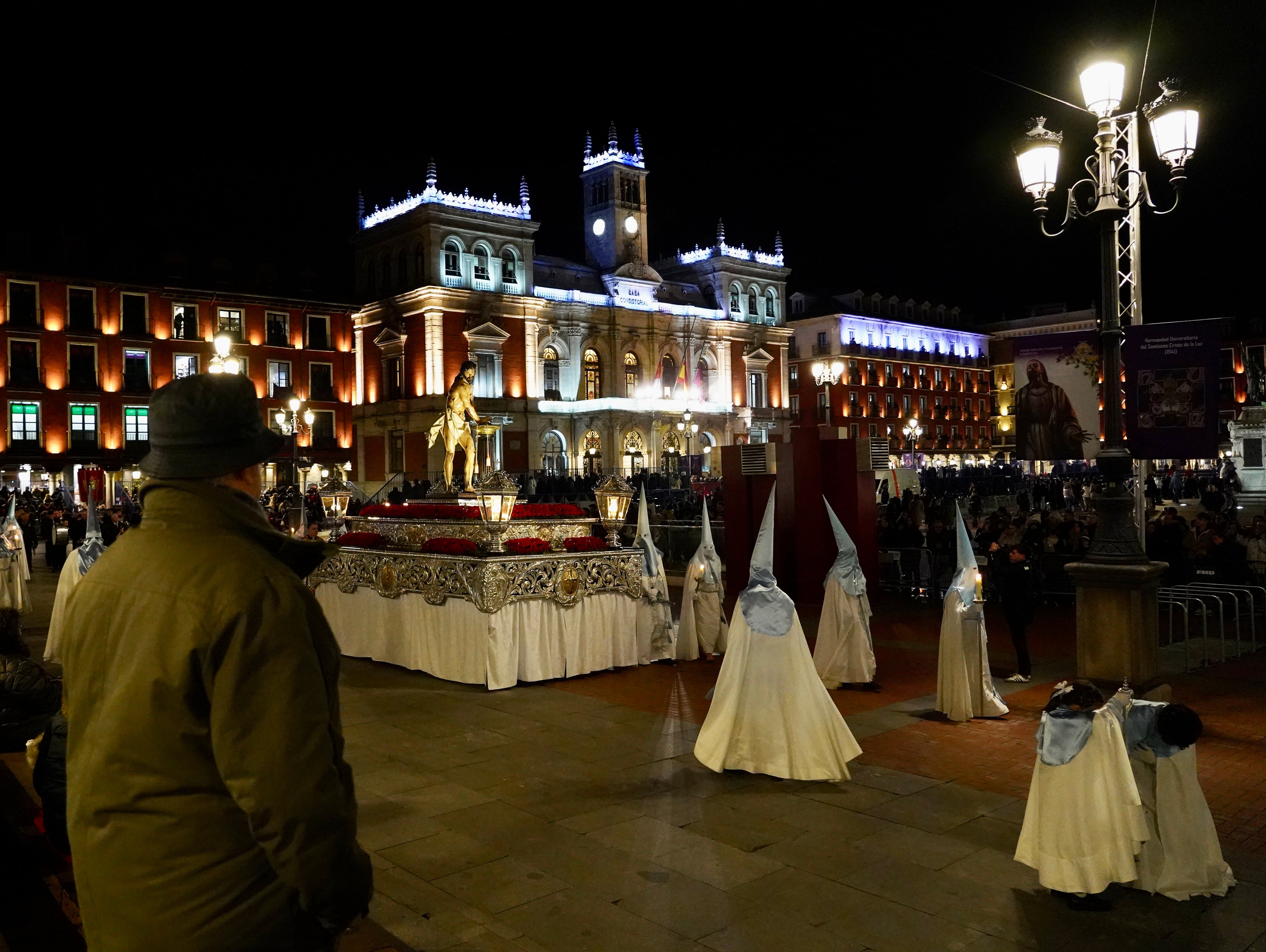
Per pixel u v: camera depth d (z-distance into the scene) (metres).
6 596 17.47
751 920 5.22
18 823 6.73
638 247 65.31
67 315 47.50
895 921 5.20
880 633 14.91
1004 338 52.66
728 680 8.02
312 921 2.43
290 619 2.34
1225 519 18.31
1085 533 18.61
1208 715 9.63
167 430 2.54
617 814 6.93
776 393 71.56
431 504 15.10
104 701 2.38
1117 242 9.99
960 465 81.12
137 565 2.43
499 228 56.91
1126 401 10.91
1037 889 5.61
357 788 7.55
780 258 72.50
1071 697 5.52
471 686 11.35
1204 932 5.07
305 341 55.56
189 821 2.31
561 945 4.96
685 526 23.66
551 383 60.22
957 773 7.88
